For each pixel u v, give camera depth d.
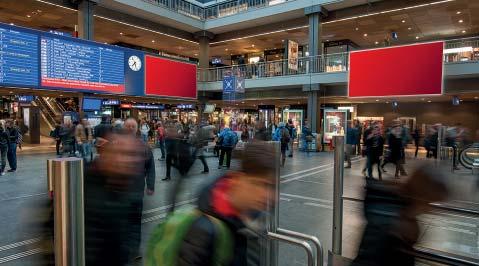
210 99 24.31
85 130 11.65
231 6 23.84
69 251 1.09
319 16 19.70
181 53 31.94
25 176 9.14
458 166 10.76
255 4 22.72
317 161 13.62
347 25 21.95
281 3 20.61
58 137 14.07
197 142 9.72
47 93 18.34
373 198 2.13
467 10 18.72
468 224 3.78
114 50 17.88
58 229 1.09
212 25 23.84
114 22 20.80
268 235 1.92
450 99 20.00
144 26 21.84
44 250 1.86
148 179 4.13
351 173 10.12
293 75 19.19
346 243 3.93
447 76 14.60
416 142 15.43
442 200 2.32
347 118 17.97
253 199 1.67
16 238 4.30
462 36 24.59
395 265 1.99
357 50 16.48
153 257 1.47
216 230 1.43
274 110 26.47
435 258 2.31
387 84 15.67
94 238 2.41
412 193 2.18
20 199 6.48
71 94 18.56
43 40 15.03
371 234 2.09
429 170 2.36
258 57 31.31
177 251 1.41
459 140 12.88
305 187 8.15
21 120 20.00
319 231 4.82
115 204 2.60
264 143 1.82
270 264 1.96
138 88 19.11
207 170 9.52
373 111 24.34
